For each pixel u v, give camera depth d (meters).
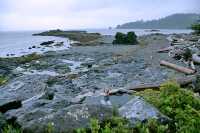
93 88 17.56
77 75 23.02
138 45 54.75
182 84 15.20
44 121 6.32
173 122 6.79
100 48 50.94
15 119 7.16
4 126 6.86
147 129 6.21
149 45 52.12
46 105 8.34
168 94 7.99
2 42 97.00
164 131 6.40
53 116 6.45
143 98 8.22
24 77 21.62
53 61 34.28
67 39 106.31
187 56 27.78
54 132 6.10
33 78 21.03
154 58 31.53
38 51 55.41
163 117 6.77
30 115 6.93
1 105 9.57
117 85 18.05
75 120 6.39
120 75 22.03
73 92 16.59
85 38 97.00
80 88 17.78
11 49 63.97
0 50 61.12
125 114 7.02
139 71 23.42
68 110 6.63
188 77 16.78
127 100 8.38
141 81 18.98
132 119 6.71
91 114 6.62
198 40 49.03
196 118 6.64
